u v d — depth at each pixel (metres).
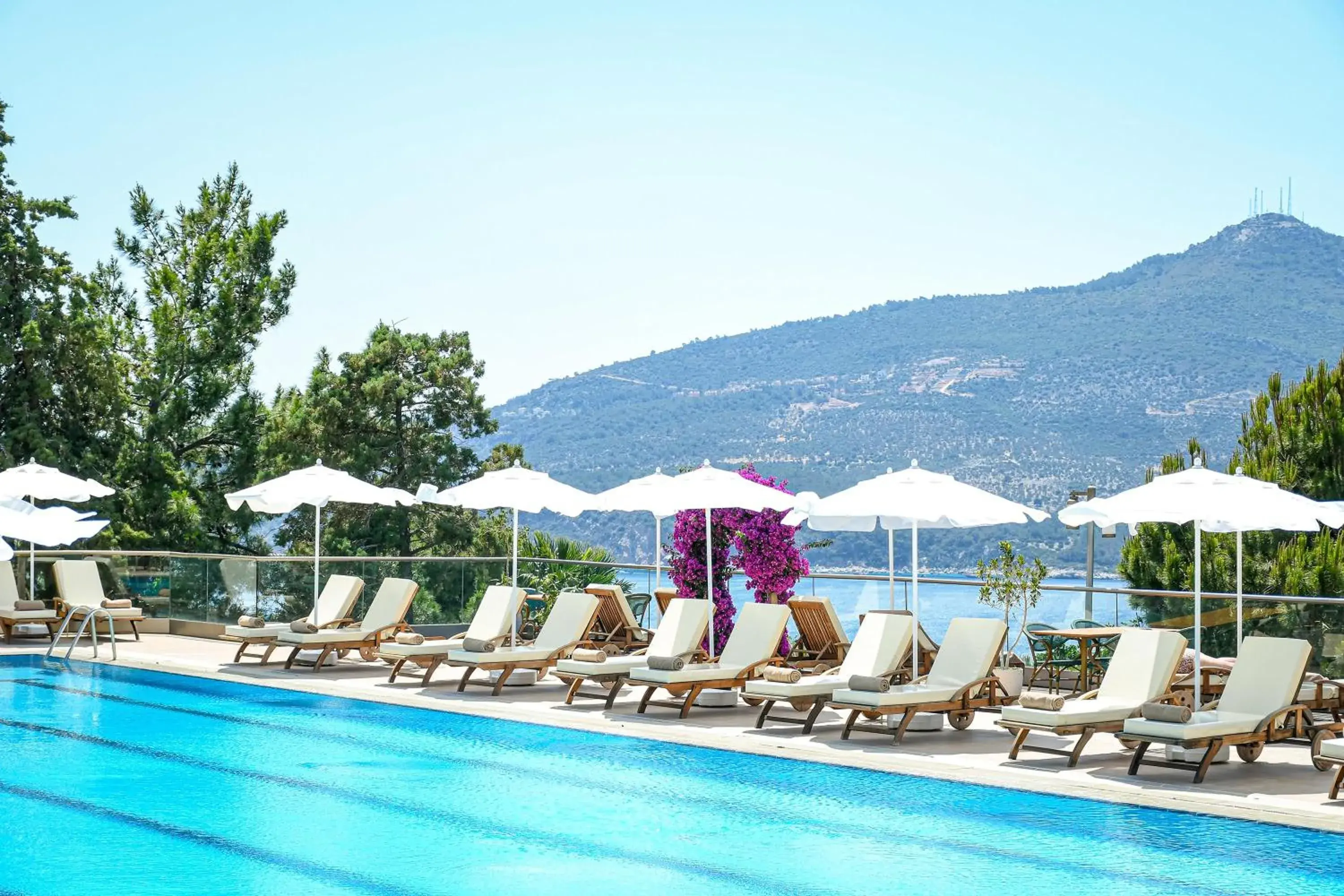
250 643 15.56
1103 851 7.22
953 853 7.24
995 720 9.86
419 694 13.20
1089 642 13.69
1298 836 7.54
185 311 33.31
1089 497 16.34
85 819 7.97
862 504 11.41
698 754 10.06
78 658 16.25
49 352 29.44
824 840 7.53
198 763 9.73
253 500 15.77
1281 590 18.33
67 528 14.12
